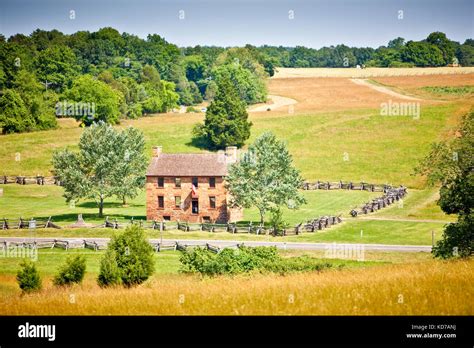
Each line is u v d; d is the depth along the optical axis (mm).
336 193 151625
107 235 108188
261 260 70188
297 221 121500
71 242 100812
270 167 115625
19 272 64125
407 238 104562
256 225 118125
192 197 125062
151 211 126875
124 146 127688
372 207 128500
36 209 135375
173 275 70312
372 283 49969
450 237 73562
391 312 43281
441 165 74750
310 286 50719
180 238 105500
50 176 169500
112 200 148625
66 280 65562
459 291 46500
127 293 52750
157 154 129125
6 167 175000
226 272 67875
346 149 190000
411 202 137875
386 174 168375
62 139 199875
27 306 50062
